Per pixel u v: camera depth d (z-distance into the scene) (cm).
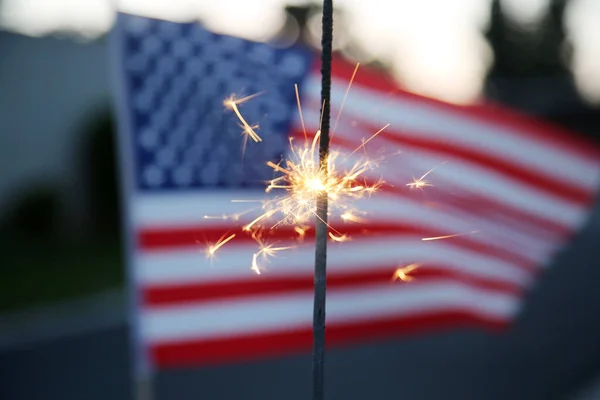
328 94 128
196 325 379
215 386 755
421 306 400
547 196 416
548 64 2981
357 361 809
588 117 2636
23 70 1391
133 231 379
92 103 1473
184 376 780
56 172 1438
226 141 376
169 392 741
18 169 1393
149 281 378
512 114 418
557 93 2780
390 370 783
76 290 1078
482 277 406
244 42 395
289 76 390
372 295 394
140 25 391
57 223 1392
